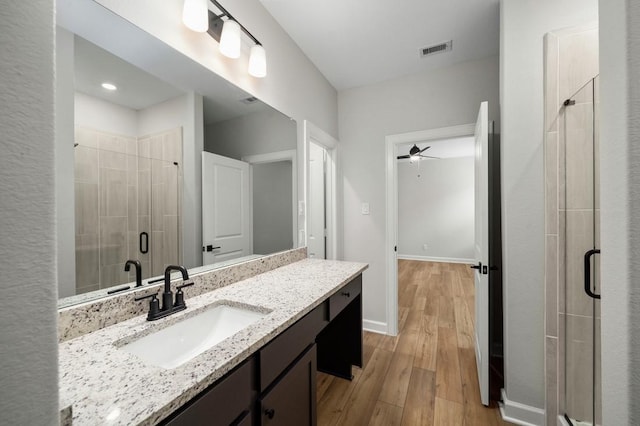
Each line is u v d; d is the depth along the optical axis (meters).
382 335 2.66
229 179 1.56
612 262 0.49
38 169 0.33
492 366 2.11
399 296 3.86
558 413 1.42
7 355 0.31
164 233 1.21
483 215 1.71
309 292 1.30
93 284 0.95
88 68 0.95
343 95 2.90
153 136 1.17
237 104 1.58
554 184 1.43
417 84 2.57
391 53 2.27
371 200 2.79
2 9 0.30
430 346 2.42
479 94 2.33
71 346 0.79
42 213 0.33
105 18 0.98
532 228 1.50
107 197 1.01
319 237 2.94
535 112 1.49
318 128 2.46
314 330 1.23
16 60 0.31
